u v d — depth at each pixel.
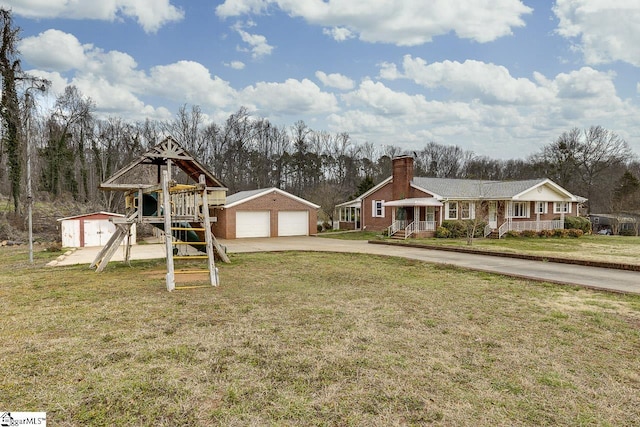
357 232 29.94
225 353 4.43
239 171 50.12
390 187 28.27
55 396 3.39
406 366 4.09
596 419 3.07
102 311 6.31
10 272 10.99
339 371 3.95
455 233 24.44
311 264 12.32
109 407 3.21
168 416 3.08
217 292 7.82
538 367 4.09
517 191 26.02
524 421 3.04
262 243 21.69
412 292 7.88
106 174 40.81
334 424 2.99
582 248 17.83
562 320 5.85
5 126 26.03
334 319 5.83
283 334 5.11
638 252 15.77
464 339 4.96
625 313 6.26
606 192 45.28
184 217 11.20
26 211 27.08
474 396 3.44
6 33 24.59
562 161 46.81
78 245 20.92
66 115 37.06
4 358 4.27
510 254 14.03
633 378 3.82
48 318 5.89
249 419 3.05
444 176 64.56
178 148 12.56
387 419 3.06
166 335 5.07
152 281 9.17
